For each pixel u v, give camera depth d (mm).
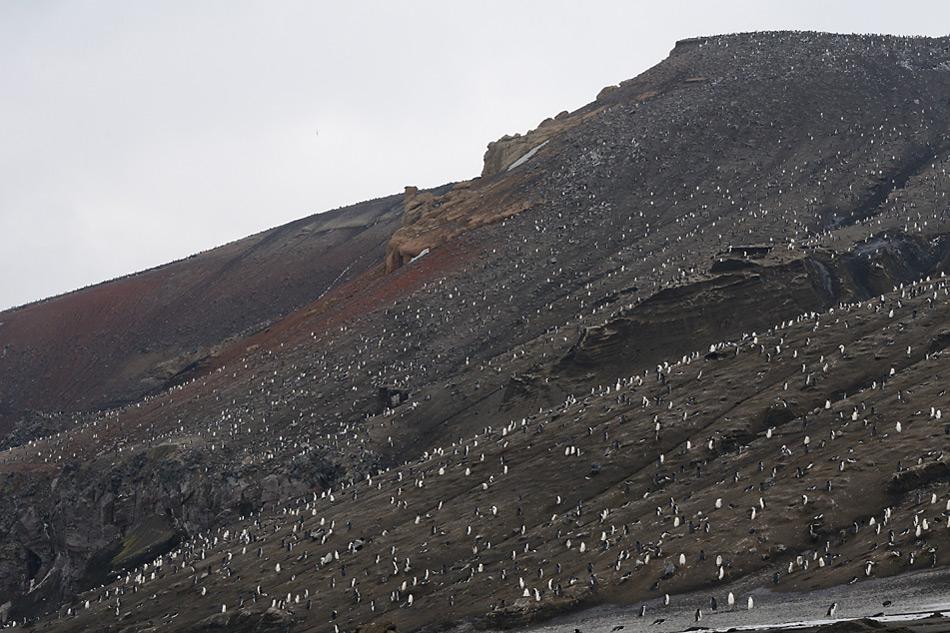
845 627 159625
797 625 179125
